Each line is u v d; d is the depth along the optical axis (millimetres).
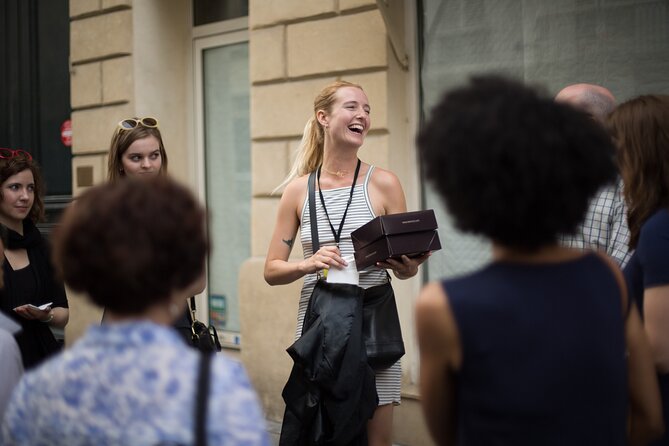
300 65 5281
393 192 3283
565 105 1538
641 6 4000
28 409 1356
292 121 5344
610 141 1583
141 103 6578
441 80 4738
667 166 2176
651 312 1941
